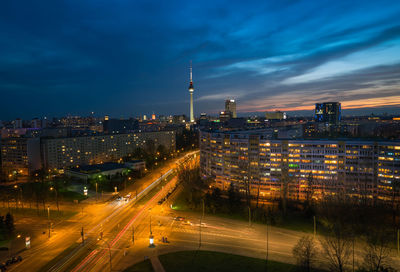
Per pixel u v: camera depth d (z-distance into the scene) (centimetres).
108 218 13575
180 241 10881
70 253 9944
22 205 15225
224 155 18938
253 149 17700
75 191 18575
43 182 19100
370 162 15000
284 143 16838
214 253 9844
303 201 15662
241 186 17712
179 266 8931
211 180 19712
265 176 17400
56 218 13575
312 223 12638
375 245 9188
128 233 11712
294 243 10625
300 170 16588
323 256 9400
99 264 9150
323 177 16088
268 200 16600
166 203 16000
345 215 12150
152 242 10425
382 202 14312
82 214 14162
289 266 8919
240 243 10688
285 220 13088
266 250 10069
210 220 13225
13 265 9138
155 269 8750
